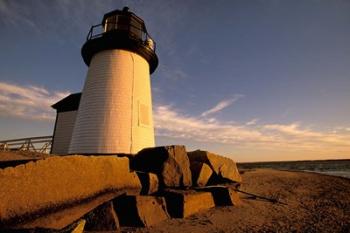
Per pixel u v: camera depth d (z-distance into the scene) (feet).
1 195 13.26
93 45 42.39
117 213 20.27
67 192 17.22
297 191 48.85
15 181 14.08
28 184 14.75
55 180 16.48
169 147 28.37
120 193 22.07
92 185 19.40
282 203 34.96
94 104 39.34
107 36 40.91
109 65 41.06
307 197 42.19
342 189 54.24
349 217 28.04
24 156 22.31
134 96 40.86
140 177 25.55
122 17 43.68
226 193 30.76
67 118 56.95
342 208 33.37
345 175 123.13
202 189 30.04
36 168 15.39
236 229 21.30
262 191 45.93
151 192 25.02
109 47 41.98
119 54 41.83
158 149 28.50
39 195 15.26
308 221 25.66
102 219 18.62
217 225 21.93
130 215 20.16
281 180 69.31
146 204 21.13
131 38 41.60
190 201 24.90
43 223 15.17
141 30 45.47
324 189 53.36
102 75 40.75
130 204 20.44
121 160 23.13
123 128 38.06
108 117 38.04
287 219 26.08
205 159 34.53
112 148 36.63
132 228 19.27
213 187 31.60
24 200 14.37
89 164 19.45
